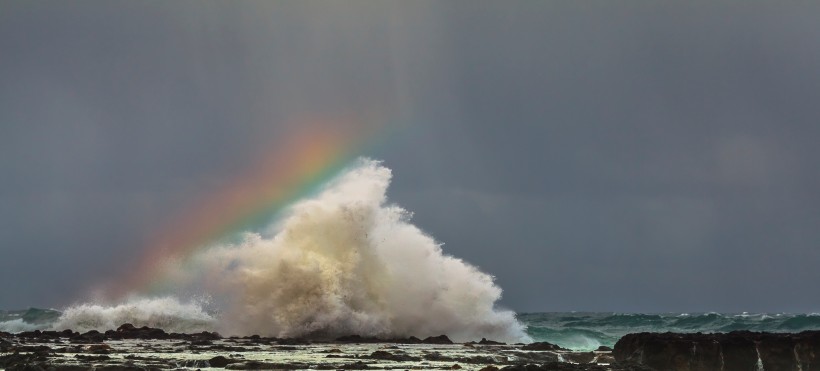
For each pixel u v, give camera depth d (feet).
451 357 111.24
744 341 101.60
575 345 207.51
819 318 289.53
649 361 102.73
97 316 198.80
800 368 99.66
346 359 106.73
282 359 105.60
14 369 86.89
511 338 189.37
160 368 89.51
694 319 313.12
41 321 252.62
